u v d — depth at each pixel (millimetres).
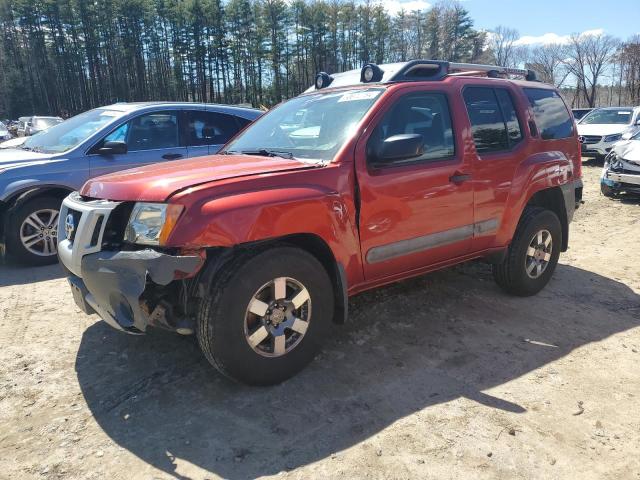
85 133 6262
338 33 77125
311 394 3096
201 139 6914
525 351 3682
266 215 2885
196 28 71625
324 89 4238
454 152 3904
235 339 2898
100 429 2781
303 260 3102
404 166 3572
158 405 2990
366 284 3564
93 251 2932
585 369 3430
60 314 4359
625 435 2734
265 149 3871
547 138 4723
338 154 3320
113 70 74000
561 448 2623
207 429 2764
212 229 2729
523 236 4480
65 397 3090
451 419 2855
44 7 69312
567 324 4152
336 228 3209
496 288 4961
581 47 66250
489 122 4227
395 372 3367
